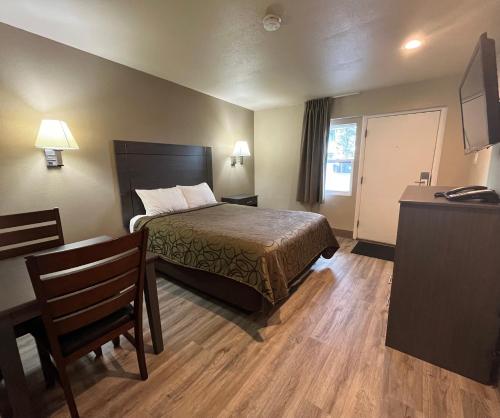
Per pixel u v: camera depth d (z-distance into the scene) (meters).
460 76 2.90
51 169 2.20
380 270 2.80
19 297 1.02
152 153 3.01
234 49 2.26
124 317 1.30
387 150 3.49
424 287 1.46
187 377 1.41
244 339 1.72
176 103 3.25
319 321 1.91
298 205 4.49
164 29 1.92
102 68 2.47
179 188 3.22
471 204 1.27
